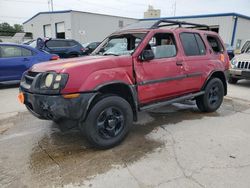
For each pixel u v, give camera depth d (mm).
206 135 3898
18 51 7660
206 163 3010
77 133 3969
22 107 5508
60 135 3895
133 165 2971
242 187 2535
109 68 3258
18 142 3639
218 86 5125
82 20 27266
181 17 22906
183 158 3135
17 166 2951
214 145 3523
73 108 2979
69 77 2932
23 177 2725
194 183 2600
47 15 30812
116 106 3361
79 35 27391
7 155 3227
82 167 2930
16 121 4570
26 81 3439
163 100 4180
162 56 3996
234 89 7992
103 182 2633
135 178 2699
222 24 20578
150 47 3824
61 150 3375
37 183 2615
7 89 7543
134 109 3672
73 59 3531
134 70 3529
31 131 4074
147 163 3014
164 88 4023
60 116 2977
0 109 5348
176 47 4223
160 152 3303
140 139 3736
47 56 8172
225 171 2828
